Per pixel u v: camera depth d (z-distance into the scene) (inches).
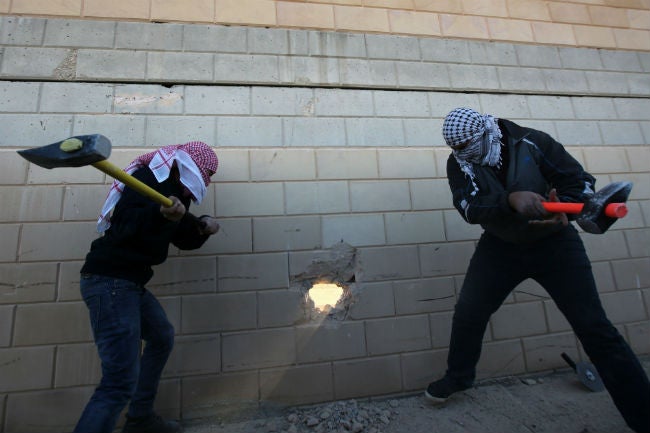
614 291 116.5
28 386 86.7
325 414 91.7
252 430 88.4
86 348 89.7
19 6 100.7
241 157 103.6
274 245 101.3
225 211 100.6
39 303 89.5
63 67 99.4
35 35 99.9
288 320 99.0
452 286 108.2
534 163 78.2
